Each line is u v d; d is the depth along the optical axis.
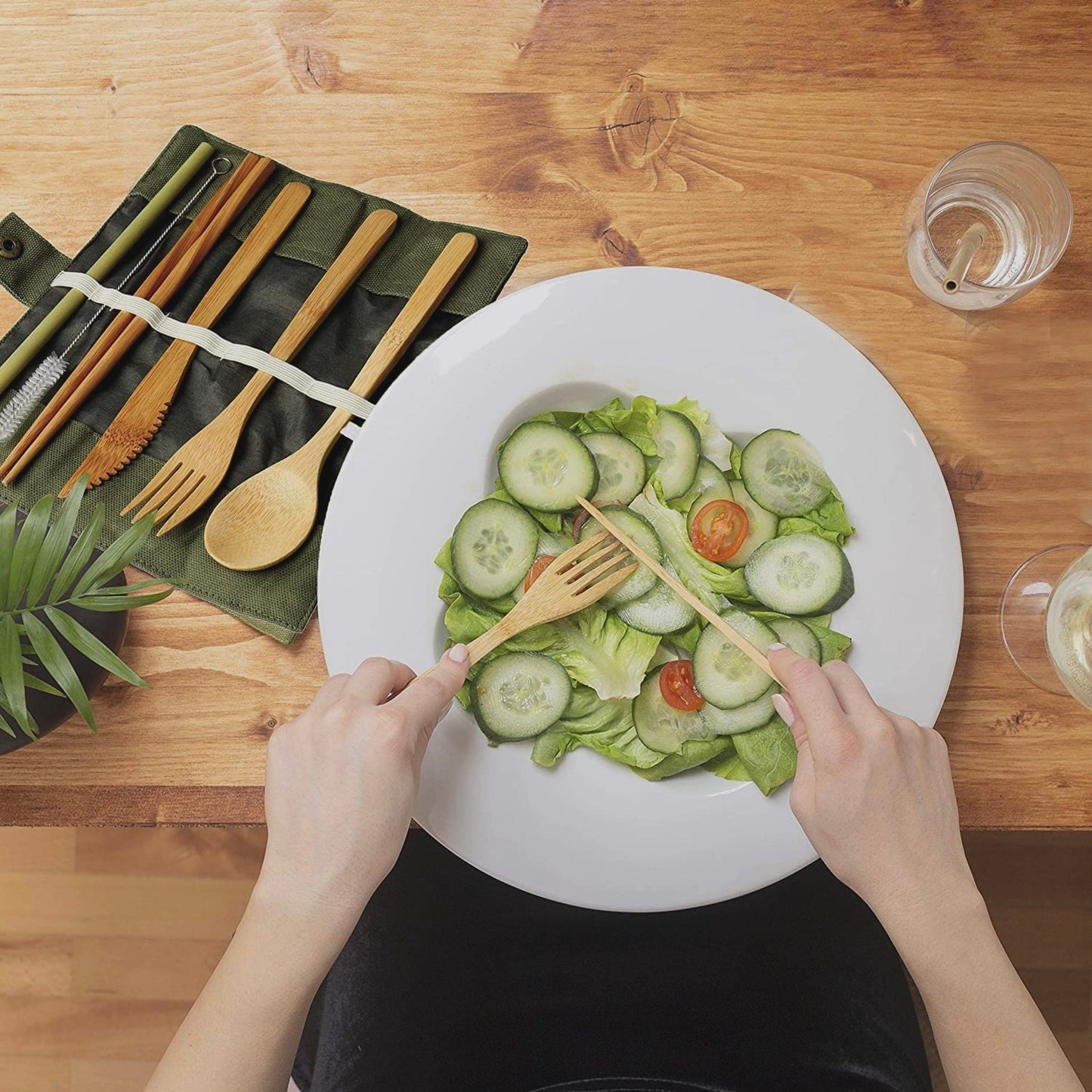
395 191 0.70
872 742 0.58
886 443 0.64
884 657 0.64
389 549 0.64
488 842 0.62
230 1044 0.57
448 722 0.63
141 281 0.69
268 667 0.66
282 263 0.69
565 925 0.80
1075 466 0.68
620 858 0.62
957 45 0.70
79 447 0.67
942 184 0.68
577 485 0.64
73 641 0.55
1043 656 0.67
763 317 0.64
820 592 0.64
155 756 0.66
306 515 0.66
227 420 0.67
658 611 0.64
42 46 0.70
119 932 1.07
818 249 0.69
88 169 0.70
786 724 0.63
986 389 0.69
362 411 0.67
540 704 0.63
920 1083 0.77
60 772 0.66
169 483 0.66
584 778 0.63
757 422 0.65
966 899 0.58
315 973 0.58
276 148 0.70
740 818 0.63
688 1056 0.74
